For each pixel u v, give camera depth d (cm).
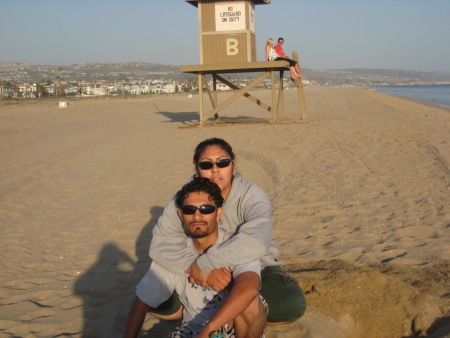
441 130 1538
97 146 1487
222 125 1852
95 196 919
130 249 635
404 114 2266
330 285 471
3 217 798
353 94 4731
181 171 1078
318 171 991
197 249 350
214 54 1714
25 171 1134
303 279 487
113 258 604
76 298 488
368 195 802
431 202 741
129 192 933
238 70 1833
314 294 464
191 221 333
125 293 498
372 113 2348
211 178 362
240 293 314
